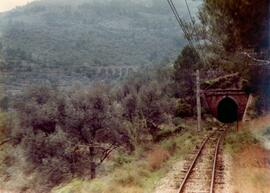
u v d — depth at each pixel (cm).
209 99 6253
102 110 4516
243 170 1883
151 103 5350
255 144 2569
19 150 4650
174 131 4575
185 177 1766
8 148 4794
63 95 4734
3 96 5828
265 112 3975
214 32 2234
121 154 3703
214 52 2667
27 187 4144
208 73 6475
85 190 1848
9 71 14062
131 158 3139
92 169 3928
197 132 4184
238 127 4222
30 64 18012
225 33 2002
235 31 1823
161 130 4856
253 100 4691
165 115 5381
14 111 5031
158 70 11119
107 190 1725
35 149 4281
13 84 11594
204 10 2277
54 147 4256
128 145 4484
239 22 1667
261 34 1695
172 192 1584
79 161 4275
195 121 5816
